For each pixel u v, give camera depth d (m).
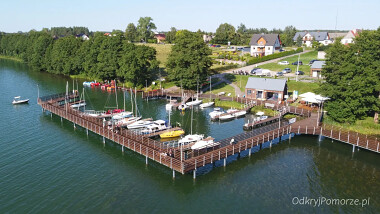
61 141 58.28
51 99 84.38
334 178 45.06
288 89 88.44
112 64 109.62
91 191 41.00
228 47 187.00
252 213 36.72
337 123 62.53
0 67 153.88
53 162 49.41
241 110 74.81
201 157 45.53
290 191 41.50
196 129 64.75
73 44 131.38
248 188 42.19
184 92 92.38
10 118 71.94
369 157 51.72
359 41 62.75
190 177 45.06
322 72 64.25
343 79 60.16
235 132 62.62
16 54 190.38
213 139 55.28
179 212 36.75
